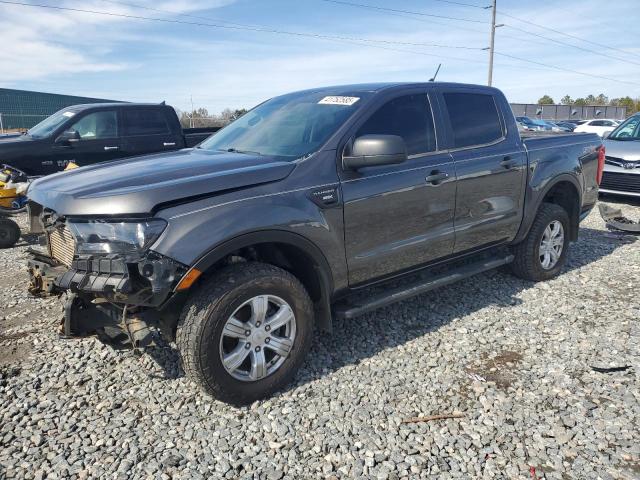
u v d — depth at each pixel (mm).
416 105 4102
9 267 6066
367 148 3320
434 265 4250
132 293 2771
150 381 3400
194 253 2797
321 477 2525
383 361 3654
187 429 2891
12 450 2709
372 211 3611
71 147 8891
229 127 4578
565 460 2625
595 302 4707
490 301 4750
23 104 36719
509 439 2791
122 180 3033
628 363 3555
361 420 2969
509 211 4699
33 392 3258
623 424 2893
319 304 3518
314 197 3303
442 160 4102
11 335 4082
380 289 4543
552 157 5090
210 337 2889
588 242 6879
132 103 9758
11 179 7172
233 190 3051
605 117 50031
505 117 4824
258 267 3107
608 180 9289
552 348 3820
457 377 3428
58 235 3338
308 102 4156
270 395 3213
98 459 2648
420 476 2523
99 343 3936
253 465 2607
